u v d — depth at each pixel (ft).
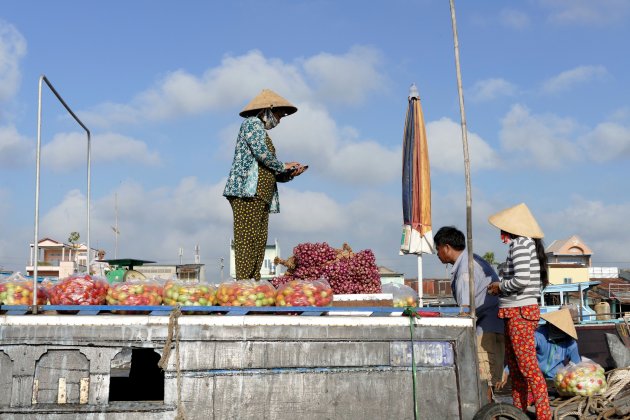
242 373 13.30
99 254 22.80
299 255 18.94
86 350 13.05
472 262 14.78
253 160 17.13
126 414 12.96
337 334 13.76
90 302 13.91
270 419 13.30
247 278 17.11
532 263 16.72
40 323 13.01
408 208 24.08
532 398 17.78
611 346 23.65
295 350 13.56
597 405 19.42
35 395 12.90
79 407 12.91
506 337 17.84
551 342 21.97
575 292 102.63
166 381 13.08
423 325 14.20
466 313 15.03
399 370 13.98
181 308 13.56
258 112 17.93
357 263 18.43
